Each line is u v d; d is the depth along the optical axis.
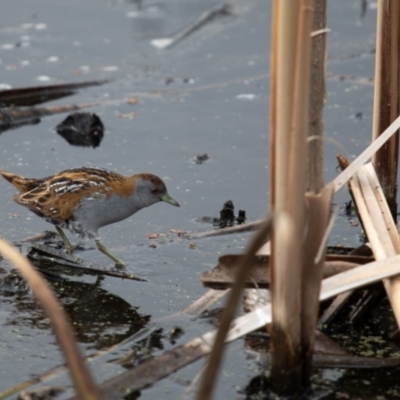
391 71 9.99
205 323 8.45
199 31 20.52
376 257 8.12
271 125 6.36
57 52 18.81
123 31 20.38
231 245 10.41
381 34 9.89
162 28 20.62
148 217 11.40
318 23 7.49
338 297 8.46
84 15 21.59
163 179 12.53
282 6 6.06
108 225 11.20
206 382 5.19
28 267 5.04
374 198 9.07
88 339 8.18
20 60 18.23
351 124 14.58
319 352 7.66
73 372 4.89
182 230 10.90
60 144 14.06
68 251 10.34
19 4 22.39
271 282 6.70
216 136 14.37
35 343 8.10
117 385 6.82
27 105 16.08
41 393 6.96
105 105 15.95
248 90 16.73
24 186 10.59
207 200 11.81
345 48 19.05
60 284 9.43
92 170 10.35
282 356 6.86
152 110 15.70
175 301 9.01
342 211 11.38
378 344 8.02
